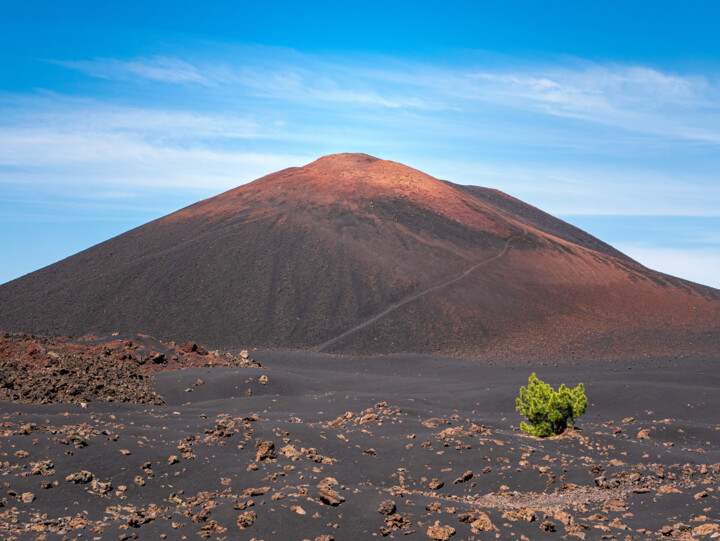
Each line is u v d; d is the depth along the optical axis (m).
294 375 42.16
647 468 18.33
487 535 12.02
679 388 35.41
